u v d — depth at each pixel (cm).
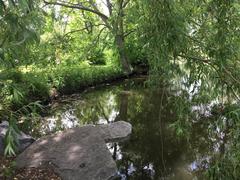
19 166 427
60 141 496
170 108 779
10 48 221
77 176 412
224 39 218
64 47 1026
